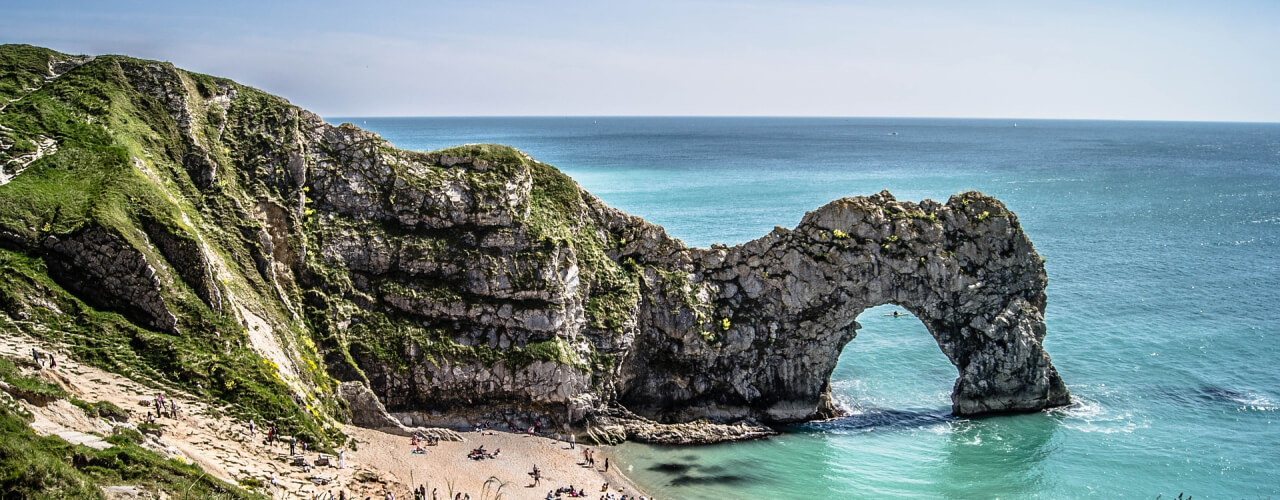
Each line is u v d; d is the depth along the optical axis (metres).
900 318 109.62
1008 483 66.81
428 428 70.38
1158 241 152.50
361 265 75.88
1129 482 66.81
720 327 80.38
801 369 81.25
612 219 84.94
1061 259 137.88
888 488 66.06
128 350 58.16
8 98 75.94
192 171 74.88
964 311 82.62
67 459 42.62
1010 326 81.88
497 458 66.69
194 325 61.53
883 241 82.31
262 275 71.75
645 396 79.50
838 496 64.44
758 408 80.44
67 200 63.69
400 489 58.34
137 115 76.94
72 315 58.50
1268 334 99.94
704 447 73.19
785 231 83.00
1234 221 173.50
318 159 79.94
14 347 52.84
